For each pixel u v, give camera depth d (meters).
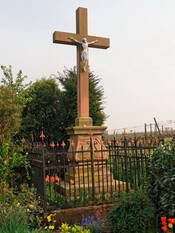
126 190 5.76
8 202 5.19
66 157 7.39
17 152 6.66
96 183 6.36
